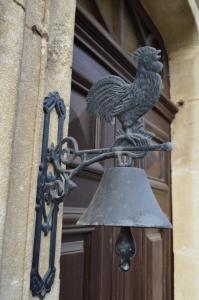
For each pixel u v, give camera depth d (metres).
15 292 0.45
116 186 0.55
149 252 1.25
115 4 1.21
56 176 0.57
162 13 1.41
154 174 1.36
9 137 0.43
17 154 0.47
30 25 0.51
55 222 0.57
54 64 0.62
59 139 0.59
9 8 0.45
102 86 0.58
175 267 1.43
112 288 0.98
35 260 0.52
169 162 1.51
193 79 1.50
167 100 1.41
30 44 0.51
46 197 0.56
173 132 1.52
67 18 0.64
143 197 0.54
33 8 0.52
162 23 1.46
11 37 0.45
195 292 1.38
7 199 0.43
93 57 0.97
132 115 0.56
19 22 0.46
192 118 1.49
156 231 1.35
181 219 1.45
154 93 0.54
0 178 0.42
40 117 0.52
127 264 0.51
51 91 0.60
